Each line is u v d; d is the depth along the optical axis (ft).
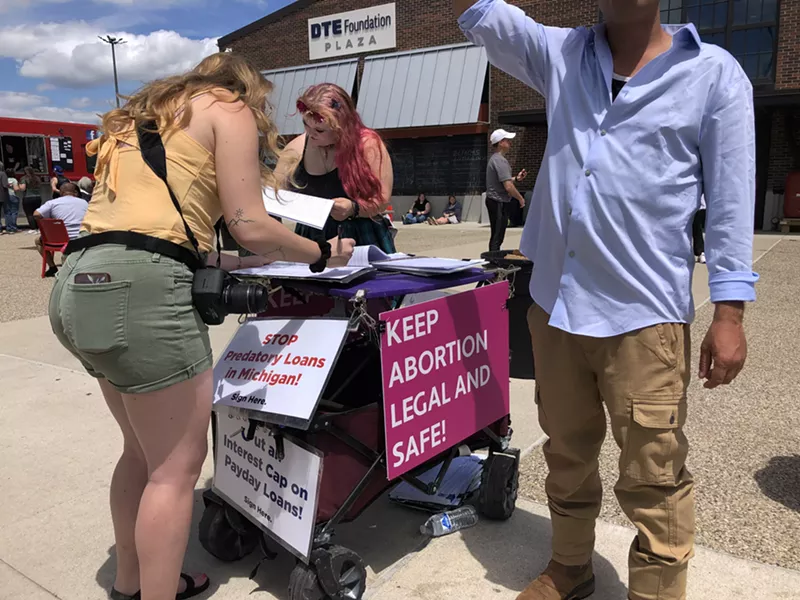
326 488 6.56
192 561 7.80
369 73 67.00
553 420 6.48
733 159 5.31
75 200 29.84
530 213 6.60
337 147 8.79
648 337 5.58
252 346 7.12
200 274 5.84
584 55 5.85
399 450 6.79
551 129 6.04
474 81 60.90
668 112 5.36
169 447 6.01
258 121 6.15
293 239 6.16
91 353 5.58
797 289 23.56
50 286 27.58
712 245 5.48
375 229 9.55
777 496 8.89
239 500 7.16
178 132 5.75
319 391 6.17
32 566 7.77
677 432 5.70
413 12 64.80
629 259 5.55
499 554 7.73
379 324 6.49
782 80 47.65
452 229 55.62
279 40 73.56
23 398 13.28
